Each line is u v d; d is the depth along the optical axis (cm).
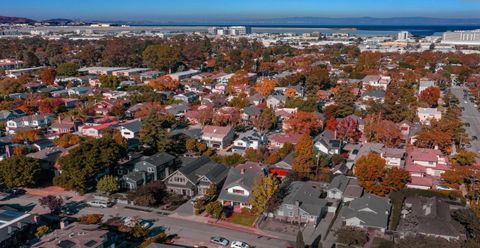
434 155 6725
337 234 4684
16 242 4719
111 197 5962
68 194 6181
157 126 7706
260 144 7919
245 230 5059
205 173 6081
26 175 6109
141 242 4744
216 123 9188
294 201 5238
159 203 5822
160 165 6581
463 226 4709
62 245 4181
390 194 5606
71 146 7681
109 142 6519
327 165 6869
